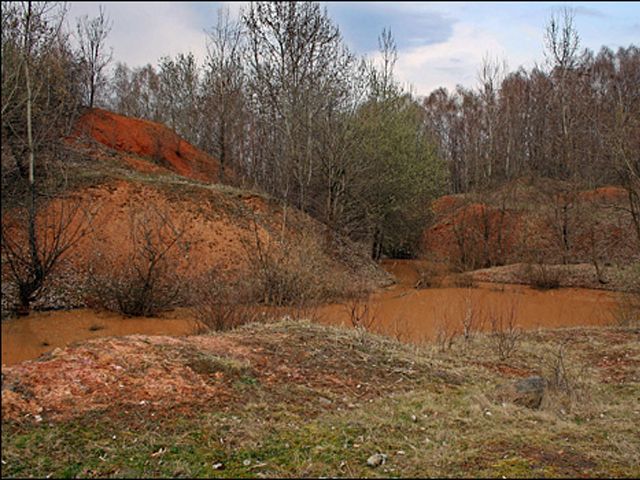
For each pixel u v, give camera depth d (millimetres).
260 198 20219
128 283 13164
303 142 21719
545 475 4070
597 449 4762
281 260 13867
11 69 7625
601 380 7621
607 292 19078
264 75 24062
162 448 4293
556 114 34312
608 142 18250
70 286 13070
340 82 21906
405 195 23266
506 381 6723
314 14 23016
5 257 12039
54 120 11922
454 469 4137
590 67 37219
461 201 31250
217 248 16812
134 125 24375
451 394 6273
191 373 5898
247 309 10281
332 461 4211
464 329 11516
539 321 14430
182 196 18031
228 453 4273
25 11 9945
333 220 21125
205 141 31594
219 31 26047
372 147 21719
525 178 31188
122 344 6418
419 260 26797
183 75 34000
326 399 5754
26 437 4238
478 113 41000
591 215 24578
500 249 25859
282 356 7035
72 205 14859
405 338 10789
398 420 5266
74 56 22000
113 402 5016
